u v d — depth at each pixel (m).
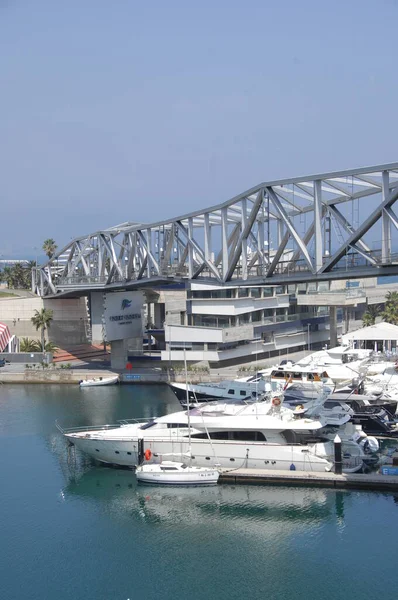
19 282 185.62
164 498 52.09
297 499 51.00
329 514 48.50
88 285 96.81
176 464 54.66
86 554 44.25
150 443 56.22
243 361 98.44
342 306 111.75
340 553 43.66
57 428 70.75
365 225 48.28
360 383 71.31
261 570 41.84
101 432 59.31
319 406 58.75
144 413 76.19
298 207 64.12
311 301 105.19
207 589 40.25
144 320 113.69
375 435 64.12
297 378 73.44
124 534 46.50
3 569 42.62
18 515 49.66
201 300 94.25
